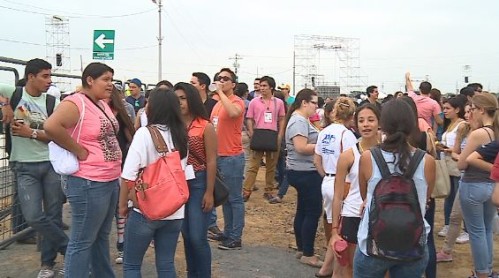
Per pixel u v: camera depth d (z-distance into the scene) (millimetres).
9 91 4789
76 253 3875
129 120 4715
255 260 5773
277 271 5430
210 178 4266
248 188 8938
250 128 8602
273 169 9078
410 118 3016
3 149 5496
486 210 4762
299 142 5246
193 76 6238
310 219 5523
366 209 3055
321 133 4836
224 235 6332
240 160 6051
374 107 3723
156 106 3688
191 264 4488
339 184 3785
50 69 4930
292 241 6637
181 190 3557
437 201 9648
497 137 4375
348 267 4215
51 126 3635
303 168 5348
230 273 5344
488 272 4840
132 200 3570
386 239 2861
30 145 4734
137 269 3748
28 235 6035
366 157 3037
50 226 4797
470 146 4484
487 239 4859
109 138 3969
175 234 3795
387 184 2908
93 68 3889
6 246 5727
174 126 3723
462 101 6289
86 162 3811
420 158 2967
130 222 3664
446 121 6688
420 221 2891
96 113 3887
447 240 5906
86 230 3879
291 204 8930
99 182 3850
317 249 6387
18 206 5816
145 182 3523
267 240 6672
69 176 3828
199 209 4297
